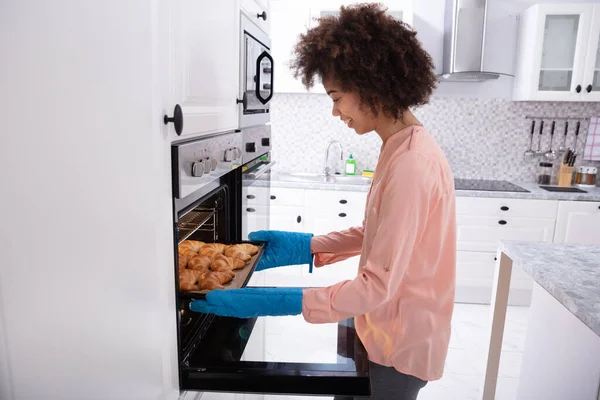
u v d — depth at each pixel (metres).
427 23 3.55
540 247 1.75
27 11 0.74
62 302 0.84
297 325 1.34
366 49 1.00
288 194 3.39
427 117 3.75
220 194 1.58
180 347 1.06
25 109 0.77
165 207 0.95
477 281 3.32
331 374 1.06
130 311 0.90
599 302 1.21
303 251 1.51
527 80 3.34
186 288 1.12
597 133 3.58
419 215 0.99
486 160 3.77
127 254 0.89
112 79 0.83
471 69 3.26
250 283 2.06
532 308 1.77
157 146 0.90
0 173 0.78
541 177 3.64
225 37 1.30
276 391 1.07
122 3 0.82
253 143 1.71
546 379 1.63
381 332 1.15
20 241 0.81
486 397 1.93
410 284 1.10
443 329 1.14
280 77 3.47
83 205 0.83
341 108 1.12
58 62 0.77
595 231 3.19
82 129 0.81
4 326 0.83
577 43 3.19
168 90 0.92
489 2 3.52
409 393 1.17
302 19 3.36
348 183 3.51
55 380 0.86
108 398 0.90
